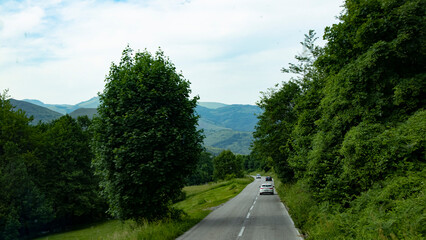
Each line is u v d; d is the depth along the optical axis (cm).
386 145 923
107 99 1517
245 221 1523
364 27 1083
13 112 3597
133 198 1449
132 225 1522
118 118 1443
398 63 1053
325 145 1309
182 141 1541
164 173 1452
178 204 4450
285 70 2575
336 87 1238
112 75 1557
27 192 3183
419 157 891
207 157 12250
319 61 1405
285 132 2720
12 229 2869
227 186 6150
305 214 1244
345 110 1220
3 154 3344
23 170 3172
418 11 1016
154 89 1468
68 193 3906
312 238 888
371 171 941
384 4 1055
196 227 1387
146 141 1383
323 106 1395
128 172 1373
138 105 1456
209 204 2817
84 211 4044
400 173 862
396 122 1010
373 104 1086
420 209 633
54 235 3481
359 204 894
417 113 960
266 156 3017
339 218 888
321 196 1187
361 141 984
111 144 1451
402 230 609
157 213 1528
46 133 3950
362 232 688
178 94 1559
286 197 2273
